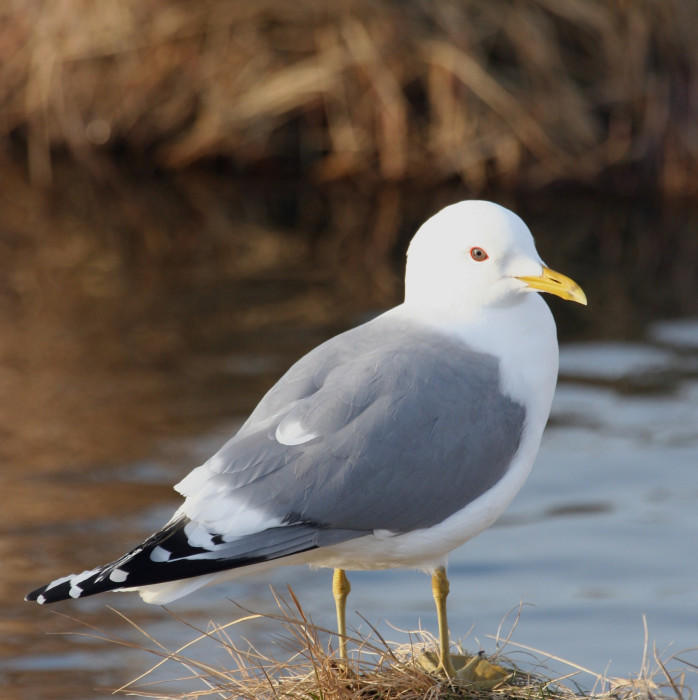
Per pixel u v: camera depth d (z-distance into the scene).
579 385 14.09
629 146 20.31
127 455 12.30
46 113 21.55
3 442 12.63
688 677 8.72
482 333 7.05
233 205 20.03
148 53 21.14
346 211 19.67
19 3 21.52
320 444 6.58
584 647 9.30
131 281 17.17
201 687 8.70
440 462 6.71
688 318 15.97
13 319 15.90
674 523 11.17
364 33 20.30
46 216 19.78
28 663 9.26
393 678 7.04
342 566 7.08
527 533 11.16
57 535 10.85
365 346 7.04
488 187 20.31
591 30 20.47
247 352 14.73
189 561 6.33
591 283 17.16
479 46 20.30
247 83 20.89
